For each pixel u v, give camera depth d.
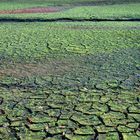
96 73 10.22
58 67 10.93
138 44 14.77
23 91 8.66
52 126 6.66
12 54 12.78
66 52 13.19
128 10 29.00
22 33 17.91
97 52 13.16
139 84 9.20
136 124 6.76
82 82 9.38
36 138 6.18
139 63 11.38
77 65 11.16
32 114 7.22
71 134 6.34
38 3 39.31
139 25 20.80
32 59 12.02
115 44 14.79
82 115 7.17
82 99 8.09
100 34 17.42
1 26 20.86
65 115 7.18
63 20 23.80
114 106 7.68
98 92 8.59
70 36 16.89
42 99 8.09
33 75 10.05
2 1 43.44
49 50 13.55
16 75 10.04
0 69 10.69
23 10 30.20
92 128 6.57
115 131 6.45
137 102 7.93
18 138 6.16
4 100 8.01
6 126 6.65
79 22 22.77
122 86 9.04
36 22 22.83
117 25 20.89
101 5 35.94
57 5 36.19
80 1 42.12
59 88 8.88
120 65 11.13
